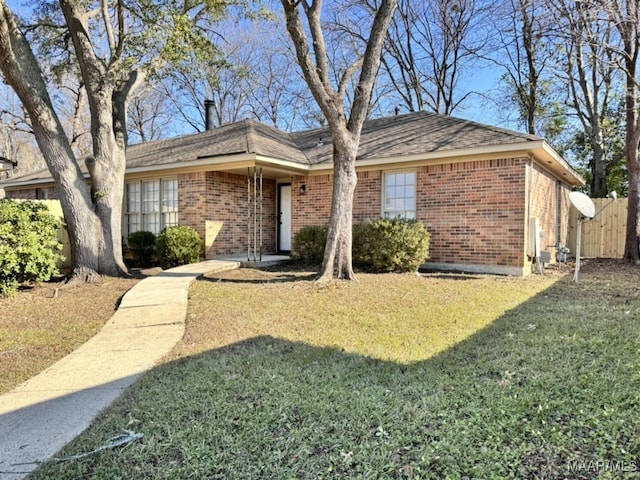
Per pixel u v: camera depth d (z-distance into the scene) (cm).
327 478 209
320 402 292
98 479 213
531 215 952
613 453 219
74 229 846
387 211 1077
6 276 728
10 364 401
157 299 649
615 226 1422
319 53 775
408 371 350
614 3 1023
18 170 3128
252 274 929
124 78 1009
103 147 912
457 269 986
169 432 256
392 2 780
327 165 1133
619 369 330
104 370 369
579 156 1939
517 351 389
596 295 668
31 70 773
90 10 1012
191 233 1103
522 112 2009
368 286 764
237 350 418
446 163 991
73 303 671
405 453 229
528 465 213
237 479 210
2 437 256
